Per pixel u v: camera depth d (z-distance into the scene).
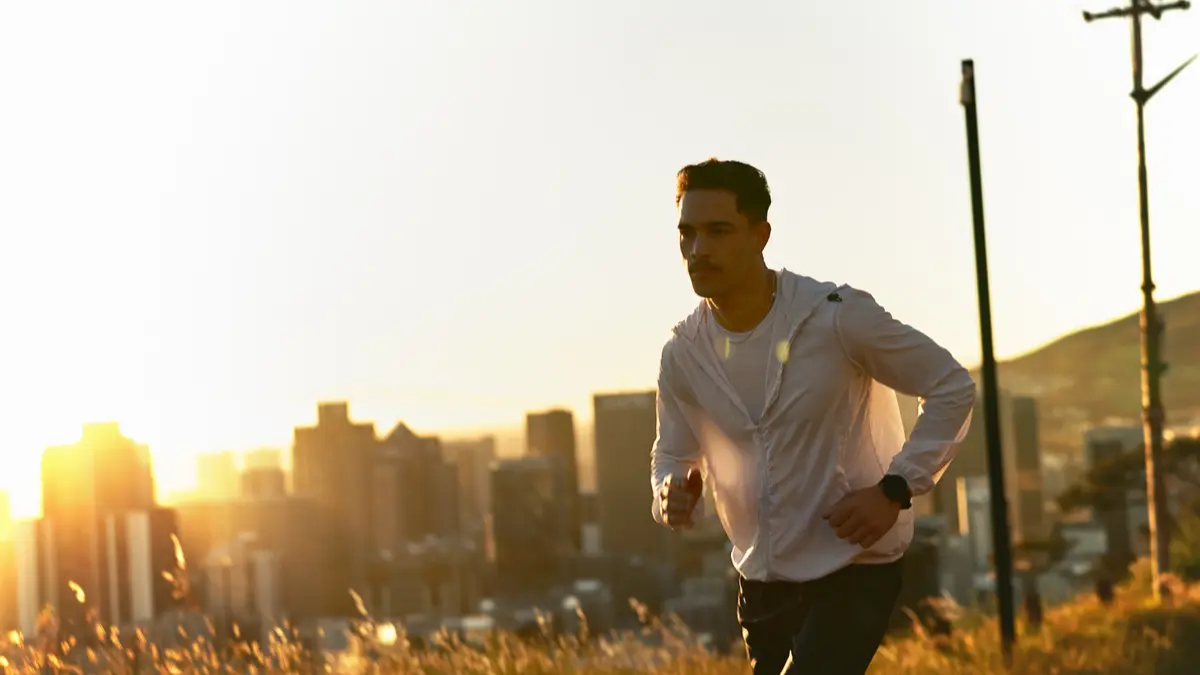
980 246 9.76
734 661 7.56
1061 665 8.33
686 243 3.12
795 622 3.25
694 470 3.28
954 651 8.77
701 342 3.24
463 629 7.64
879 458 3.23
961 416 3.05
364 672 7.08
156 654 6.29
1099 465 22.55
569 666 7.42
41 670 6.09
